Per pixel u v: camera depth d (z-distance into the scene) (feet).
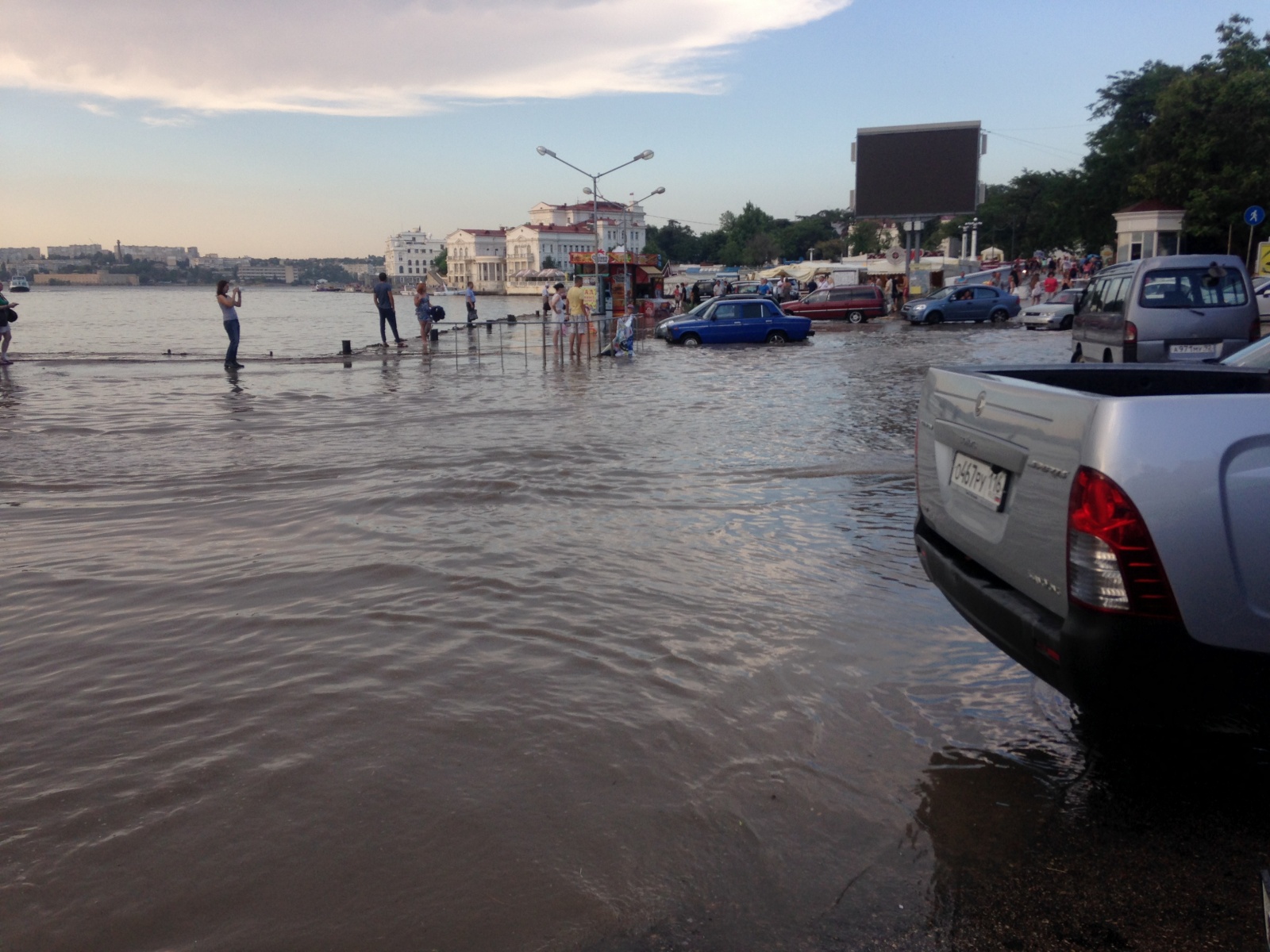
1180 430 8.89
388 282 86.89
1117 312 41.83
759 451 32.12
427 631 15.58
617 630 15.64
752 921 8.36
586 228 559.38
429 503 24.89
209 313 250.16
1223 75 127.85
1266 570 8.79
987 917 8.41
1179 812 10.07
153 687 13.39
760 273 254.27
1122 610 8.85
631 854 9.33
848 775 10.90
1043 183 242.78
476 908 8.51
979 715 12.43
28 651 14.78
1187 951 7.93
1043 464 9.94
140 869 9.07
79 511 24.08
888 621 16.02
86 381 57.88
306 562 19.57
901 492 26.03
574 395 49.93
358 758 11.27
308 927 8.24
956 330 116.37
